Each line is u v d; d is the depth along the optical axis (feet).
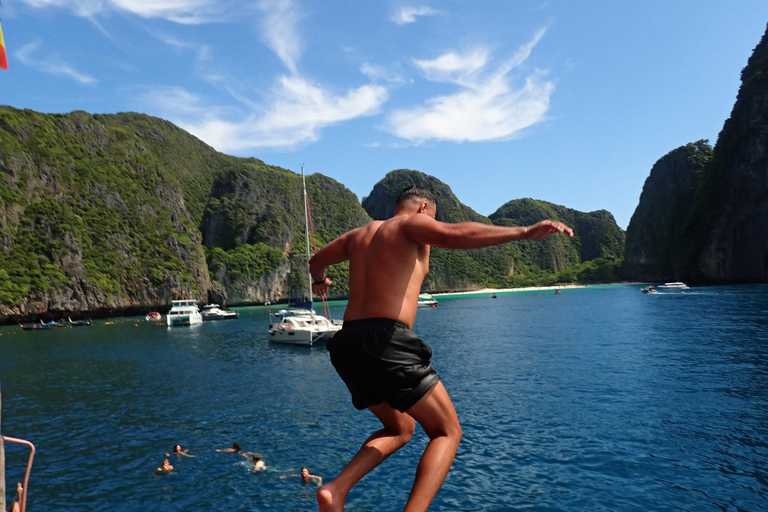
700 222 497.05
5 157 325.21
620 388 69.72
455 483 40.32
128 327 236.84
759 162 446.19
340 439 52.65
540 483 39.65
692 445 45.78
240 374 96.43
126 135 452.35
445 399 5.76
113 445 53.42
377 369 5.67
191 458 48.39
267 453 49.11
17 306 275.39
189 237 435.12
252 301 509.76
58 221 327.67
